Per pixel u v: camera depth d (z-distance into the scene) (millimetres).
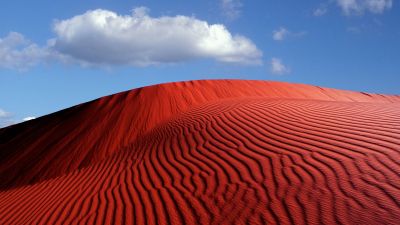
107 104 21453
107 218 6594
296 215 5133
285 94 29266
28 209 8883
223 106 13453
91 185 9227
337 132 8352
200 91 23703
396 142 7121
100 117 19828
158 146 10688
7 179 16312
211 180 7133
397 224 4438
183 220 5824
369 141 7398
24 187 12922
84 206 7598
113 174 9594
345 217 4832
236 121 10797
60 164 16000
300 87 33156
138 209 6656
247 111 11734
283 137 8641
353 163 6395
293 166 6801
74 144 17516
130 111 19641
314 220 4922
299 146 7809
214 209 5906
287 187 6012
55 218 7359
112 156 11938
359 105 11570
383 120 9047
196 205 6219
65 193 9250
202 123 11430
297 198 5586
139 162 9859
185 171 8070
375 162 6281
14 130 23656
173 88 23109
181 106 20594
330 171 6250
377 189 5363
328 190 5617
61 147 17703
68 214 7375
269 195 5879
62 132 19609
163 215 6164
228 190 6461
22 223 7785
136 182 8281
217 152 8703
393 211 4734
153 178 8227
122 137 17172
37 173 15852
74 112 22156
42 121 23188
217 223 5457
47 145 18609
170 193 7035
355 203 5109
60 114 23156
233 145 8859
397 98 41969
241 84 27625
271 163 7191
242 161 7684
